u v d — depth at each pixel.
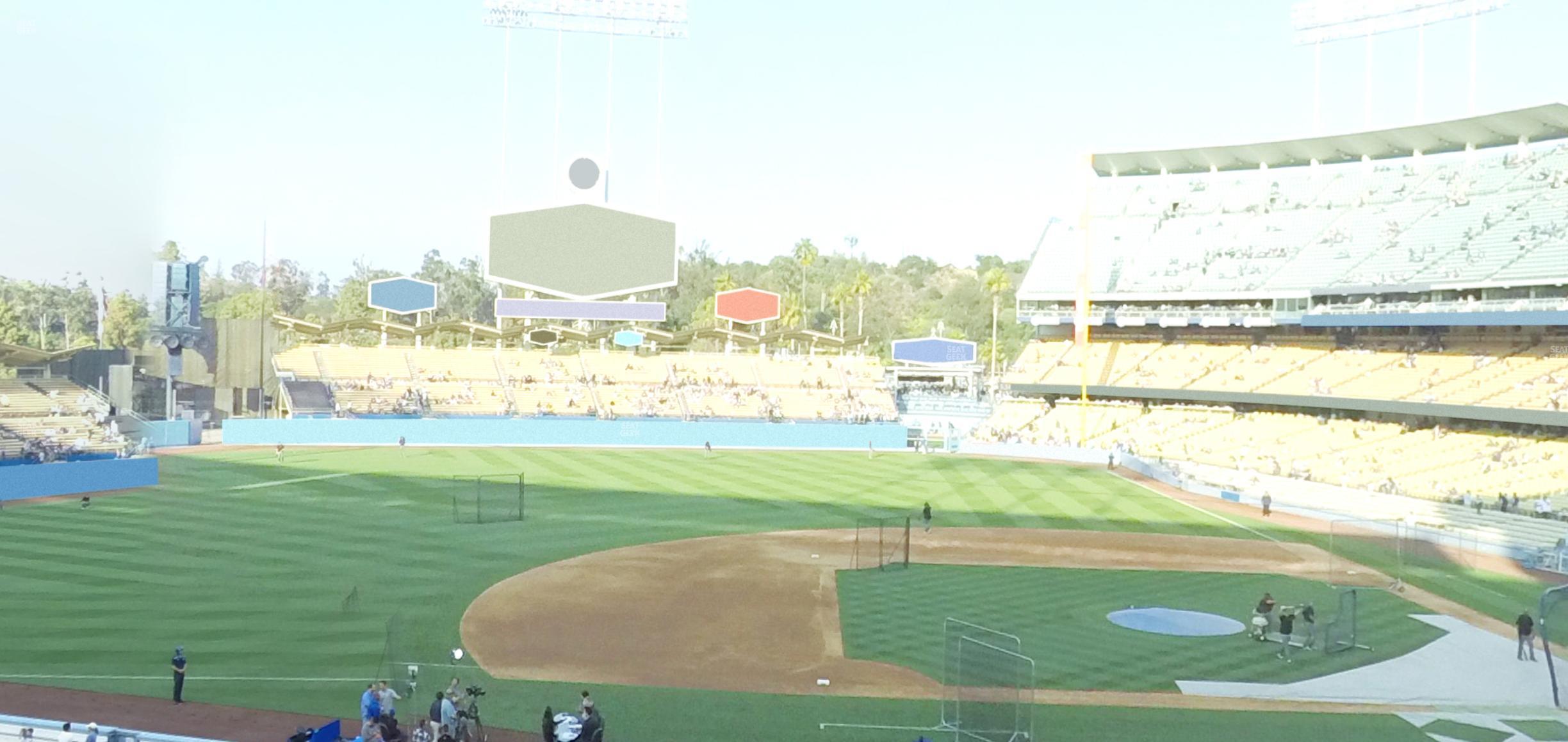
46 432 57.62
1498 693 29.47
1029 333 185.88
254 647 31.36
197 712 26.27
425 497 59.94
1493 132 82.75
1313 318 81.81
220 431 93.19
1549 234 70.75
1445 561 47.12
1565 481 57.41
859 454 92.94
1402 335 80.62
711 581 41.50
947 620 30.98
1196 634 34.94
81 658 29.94
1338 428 76.75
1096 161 100.75
